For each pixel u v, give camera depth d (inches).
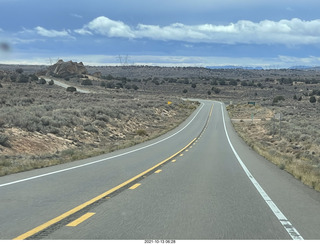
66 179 478.6
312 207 323.6
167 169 605.3
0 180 465.4
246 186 441.1
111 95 4222.4
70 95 3567.9
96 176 510.0
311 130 1860.2
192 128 2244.1
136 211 299.7
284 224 263.3
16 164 609.3
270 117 3075.8
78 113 1461.6
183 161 745.6
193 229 246.5
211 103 5032.0
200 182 468.4
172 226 253.6
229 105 4507.9
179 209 308.8
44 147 873.5
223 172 577.3
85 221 265.9
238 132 2009.1
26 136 896.3
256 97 6569.9
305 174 524.4
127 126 1766.7
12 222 262.5
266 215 291.1
